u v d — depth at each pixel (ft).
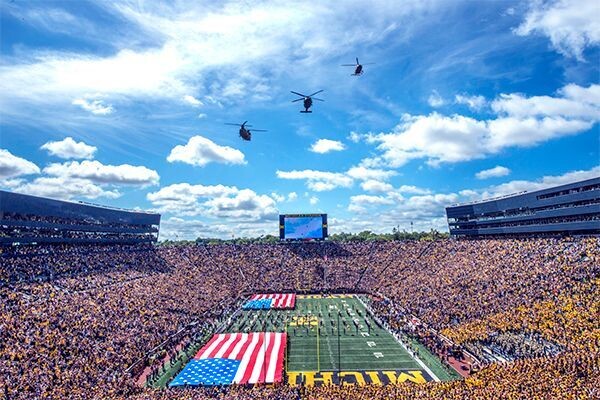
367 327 212.64
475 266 263.49
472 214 352.28
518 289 203.00
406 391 103.35
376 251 368.27
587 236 239.09
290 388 115.75
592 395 86.99
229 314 242.58
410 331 196.75
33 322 154.61
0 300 165.58
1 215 225.35
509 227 310.24
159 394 113.50
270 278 330.95
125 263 281.13
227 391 121.08
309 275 335.47
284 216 383.65
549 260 223.51
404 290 267.39
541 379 101.14
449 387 105.60
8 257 212.84
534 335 155.12
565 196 257.55
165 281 269.03
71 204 278.46
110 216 317.63
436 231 573.33
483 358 150.00
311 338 194.49
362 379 140.97
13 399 105.29
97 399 109.40
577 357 117.29
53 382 118.52
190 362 155.63
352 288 315.78
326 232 379.96
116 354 151.64
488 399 88.94
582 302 167.32
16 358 127.44
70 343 148.15
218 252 362.94
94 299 199.62
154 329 187.11
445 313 204.44
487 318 184.75
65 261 239.71
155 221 372.79
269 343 180.14
